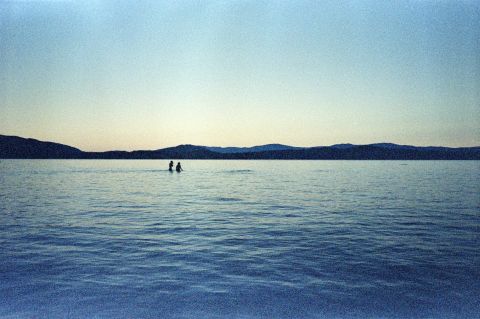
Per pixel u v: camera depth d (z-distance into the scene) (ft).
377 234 41.81
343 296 22.62
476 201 75.25
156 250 33.99
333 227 46.37
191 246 35.70
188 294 22.79
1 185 117.91
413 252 33.37
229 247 35.37
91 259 30.71
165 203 72.43
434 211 60.85
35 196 84.28
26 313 19.75
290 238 39.65
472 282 25.17
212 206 68.18
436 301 21.89
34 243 36.63
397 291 23.50
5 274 26.50
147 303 21.29
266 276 26.40
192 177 171.63
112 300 21.72
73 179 151.23
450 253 32.96
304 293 23.08
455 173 220.43
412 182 139.85
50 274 26.55
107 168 295.48
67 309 20.33
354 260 30.71
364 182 140.77
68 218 52.65
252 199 80.74
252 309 20.58
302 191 101.50
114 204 70.33
